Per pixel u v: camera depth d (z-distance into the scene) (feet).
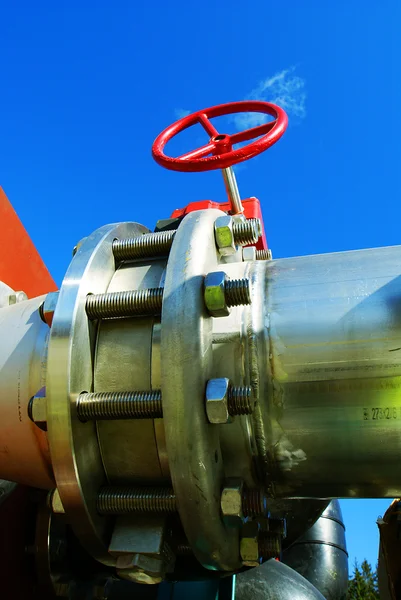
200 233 4.79
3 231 7.97
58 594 6.15
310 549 10.39
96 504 4.56
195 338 4.08
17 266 8.23
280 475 4.77
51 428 4.21
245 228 5.50
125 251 5.38
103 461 4.76
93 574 6.63
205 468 3.99
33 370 5.05
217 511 4.19
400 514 6.97
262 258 7.29
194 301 4.19
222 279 4.28
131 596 7.71
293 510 6.64
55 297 4.74
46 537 6.01
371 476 4.61
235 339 4.61
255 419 4.54
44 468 5.16
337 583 10.13
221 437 4.60
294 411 4.49
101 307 4.65
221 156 6.79
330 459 4.55
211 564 4.56
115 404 4.31
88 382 4.58
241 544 4.91
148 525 4.60
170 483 4.73
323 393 4.43
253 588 8.03
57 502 4.66
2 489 6.04
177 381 3.98
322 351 4.45
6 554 5.79
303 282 4.86
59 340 4.37
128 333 4.79
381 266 4.79
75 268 4.86
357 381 4.37
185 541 4.99
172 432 3.95
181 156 7.56
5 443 5.14
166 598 7.48
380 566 7.45
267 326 4.63
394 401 4.31
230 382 4.22
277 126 7.18
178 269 4.41
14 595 5.79
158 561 4.48
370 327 4.41
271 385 4.52
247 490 4.53
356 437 4.41
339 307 4.56
